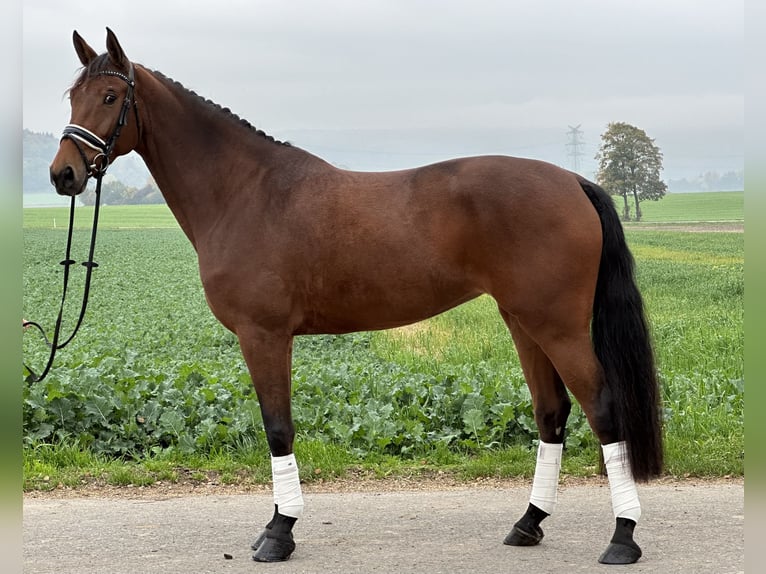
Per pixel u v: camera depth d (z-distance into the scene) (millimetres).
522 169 4387
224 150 4801
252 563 4398
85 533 4988
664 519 5043
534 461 6371
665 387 7715
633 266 4402
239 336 4594
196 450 6707
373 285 4473
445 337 14078
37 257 35875
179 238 49875
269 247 4527
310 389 7926
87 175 4656
